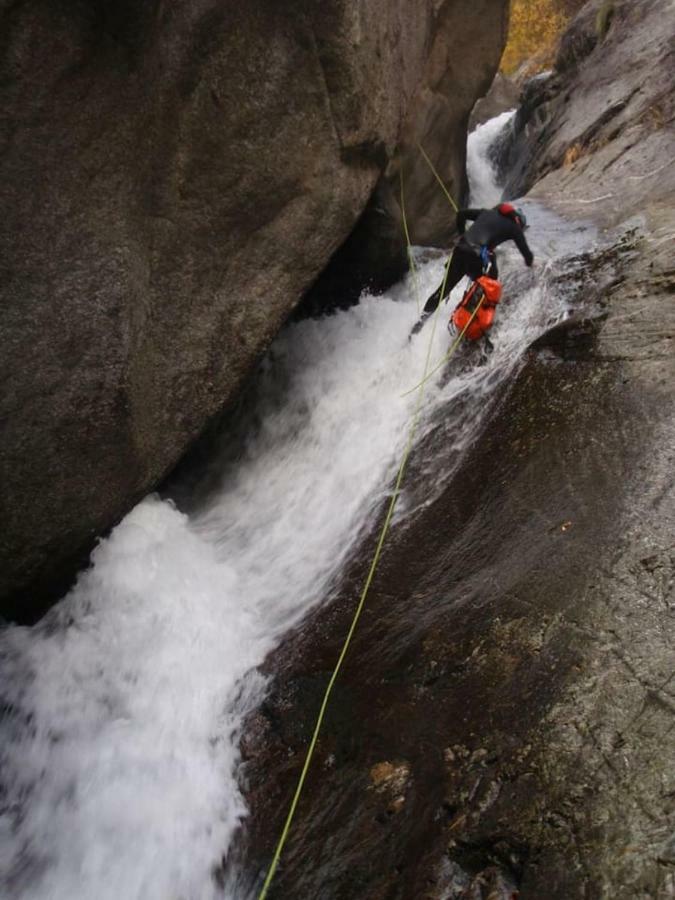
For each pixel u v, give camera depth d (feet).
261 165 17.47
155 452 16.69
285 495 19.69
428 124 28.35
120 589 16.30
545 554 12.56
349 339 23.35
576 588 11.57
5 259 12.78
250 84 16.71
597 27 44.80
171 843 12.23
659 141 29.14
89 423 14.64
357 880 9.91
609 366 16.02
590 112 36.73
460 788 9.95
